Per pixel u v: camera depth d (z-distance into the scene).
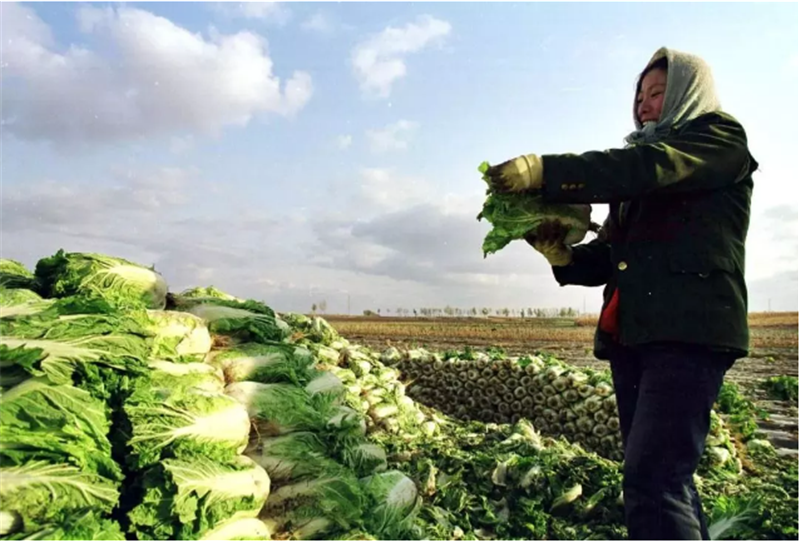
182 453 2.50
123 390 2.56
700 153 2.65
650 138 2.91
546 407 10.45
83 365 2.45
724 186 2.77
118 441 2.43
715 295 2.65
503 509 4.73
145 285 3.56
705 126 2.76
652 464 2.67
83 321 2.65
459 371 11.93
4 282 3.32
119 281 3.45
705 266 2.65
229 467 2.62
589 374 10.35
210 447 2.62
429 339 29.28
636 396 3.16
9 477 2.04
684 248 2.69
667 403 2.65
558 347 24.78
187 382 2.90
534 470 5.02
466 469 5.27
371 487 3.53
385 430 6.97
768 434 10.24
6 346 2.32
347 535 2.98
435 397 12.15
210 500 2.43
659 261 2.74
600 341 3.28
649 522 2.66
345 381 7.04
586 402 9.65
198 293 4.91
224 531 2.51
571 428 9.84
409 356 12.82
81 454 2.22
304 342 7.59
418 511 4.04
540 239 3.25
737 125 2.79
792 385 14.27
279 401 3.38
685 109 2.88
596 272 3.62
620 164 2.61
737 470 7.49
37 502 2.04
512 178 2.69
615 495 4.77
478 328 34.56
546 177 2.67
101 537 2.09
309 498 3.07
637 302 2.77
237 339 3.81
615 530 4.42
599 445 9.39
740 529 4.45
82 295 3.09
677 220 2.74
